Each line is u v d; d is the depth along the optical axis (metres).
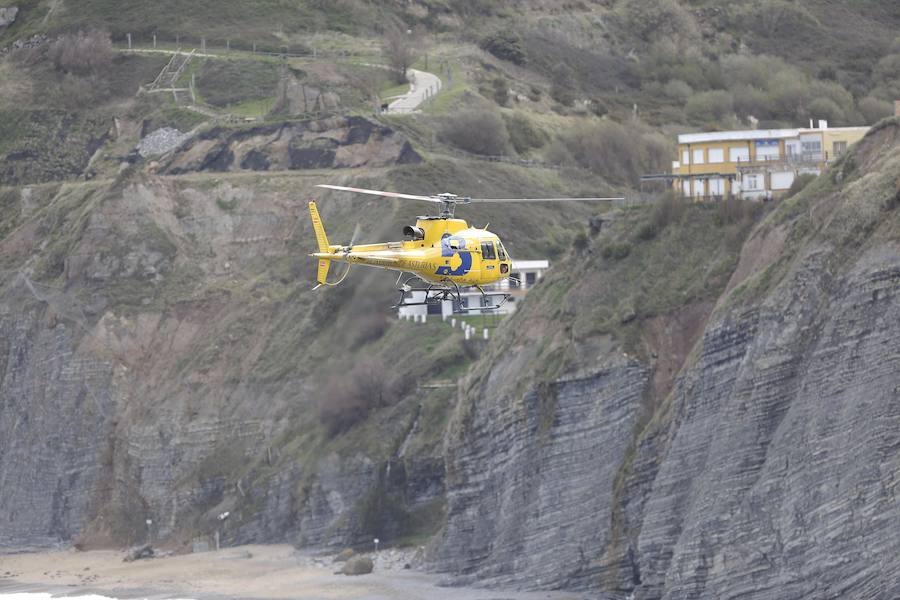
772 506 180.88
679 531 196.00
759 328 192.12
